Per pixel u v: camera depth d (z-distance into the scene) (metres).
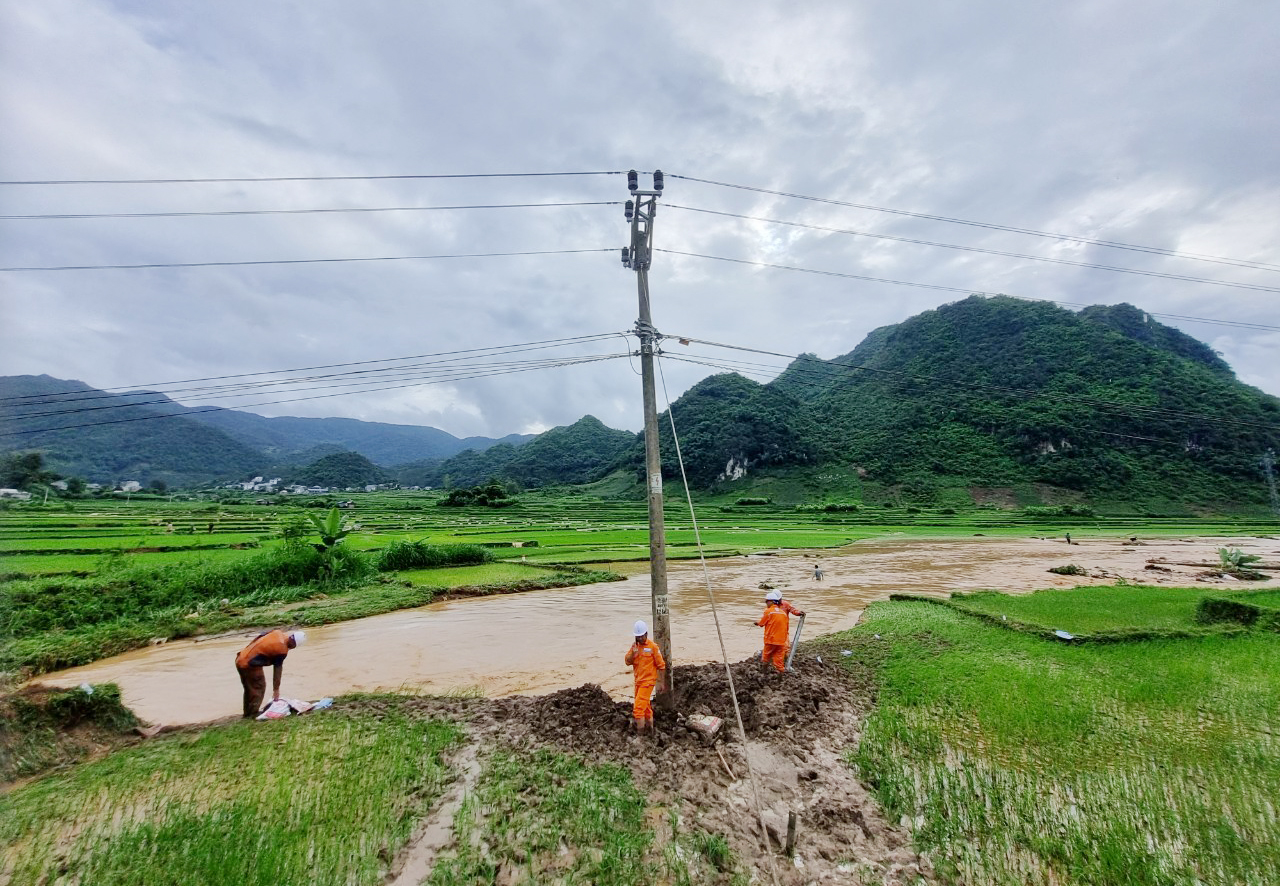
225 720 9.45
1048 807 6.36
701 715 8.66
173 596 17.53
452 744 8.11
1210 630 13.93
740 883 5.15
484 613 18.50
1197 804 6.37
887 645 13.20
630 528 59.62
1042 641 13.45
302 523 24.08
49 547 27.81
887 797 6.63
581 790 6.66
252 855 5.49
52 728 8.52
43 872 5.32
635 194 9.48
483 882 5.13
